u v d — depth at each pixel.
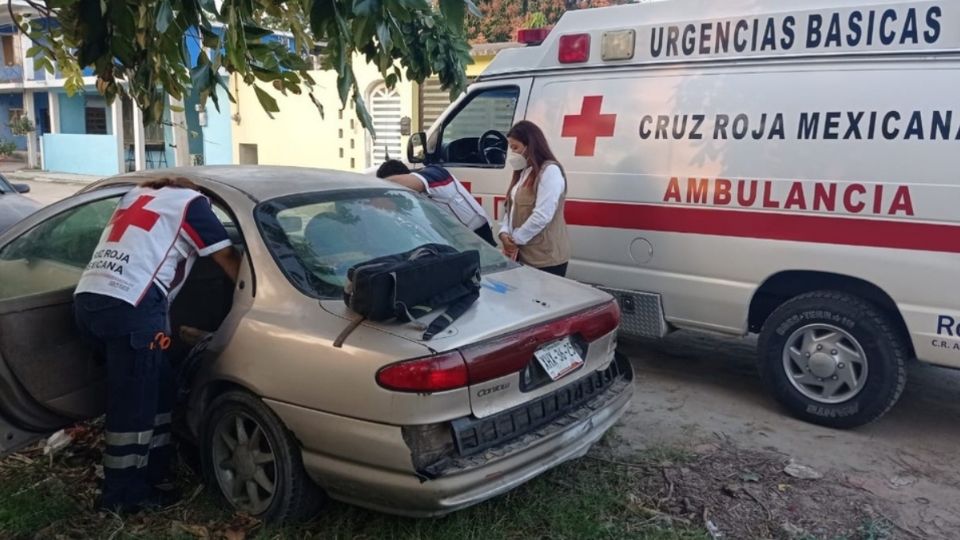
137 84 3.66
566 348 3.42
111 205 3.95
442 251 3.50
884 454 4.27
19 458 4.00
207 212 3.42
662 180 5.06
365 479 2.97
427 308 3.12
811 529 3.47
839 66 4.42
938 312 4.18
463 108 6.20
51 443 4.11
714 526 3.48
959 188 4.05
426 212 4.11
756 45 4.70
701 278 4.99
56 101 25.70
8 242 3.86
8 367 3.27
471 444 2.98
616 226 5.30
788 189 4.57
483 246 4.10
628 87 5.22
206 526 3.38
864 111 4.32
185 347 3.90
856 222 4.37
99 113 26.44
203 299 4.19
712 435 4.48
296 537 3.25
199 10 3.15
